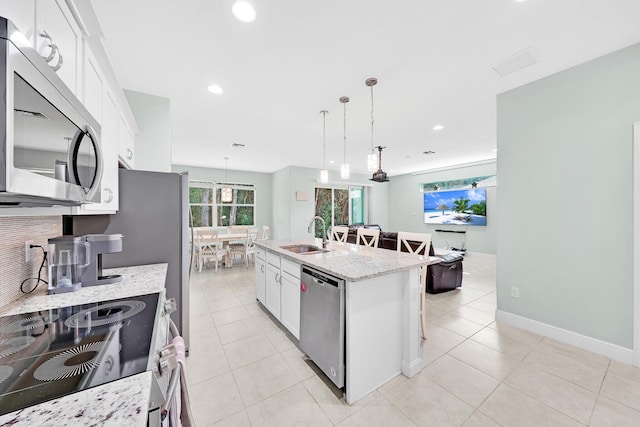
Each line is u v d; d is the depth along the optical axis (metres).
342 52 1.93
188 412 0.81
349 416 1.48
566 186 2.22
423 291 2.34
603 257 2.04
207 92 2.57
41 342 0.79
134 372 0.64
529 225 2.46
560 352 2.09
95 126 1.05
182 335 2.11
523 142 2.48
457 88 2.52
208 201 7.17
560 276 2.27
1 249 1.07
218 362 2.00
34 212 0.99
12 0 0.68
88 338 0.81
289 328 2.35
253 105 2.89
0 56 0.51
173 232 2.06
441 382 1.76
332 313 1.68
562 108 2.23
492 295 3.59
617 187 1.96
